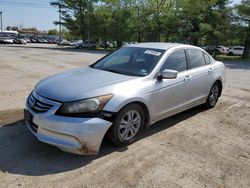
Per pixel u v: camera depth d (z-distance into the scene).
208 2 33.38
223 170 3.50
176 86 4.64
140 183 3.12
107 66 4.77
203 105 6.07
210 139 4.47
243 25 30.36
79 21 52.59
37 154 3.67
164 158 3.73
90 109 3.41
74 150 3.36
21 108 5.71
